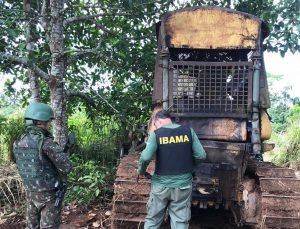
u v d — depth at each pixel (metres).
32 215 3.92
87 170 6.79
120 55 6.96
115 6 7.23
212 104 4.90
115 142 8.36
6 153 7.51
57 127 6.62
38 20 6.83
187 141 3.94
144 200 4.41
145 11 7.30
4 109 9.90
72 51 6.49
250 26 5.09
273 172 4.48
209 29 5.16
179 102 4.92
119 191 4.44
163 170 3.90
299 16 6.06
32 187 3.80
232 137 4.84
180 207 3.96
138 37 7.32
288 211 4.23
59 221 3.95
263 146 5.05
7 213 5.61
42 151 3.74
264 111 4.98
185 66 4.93
